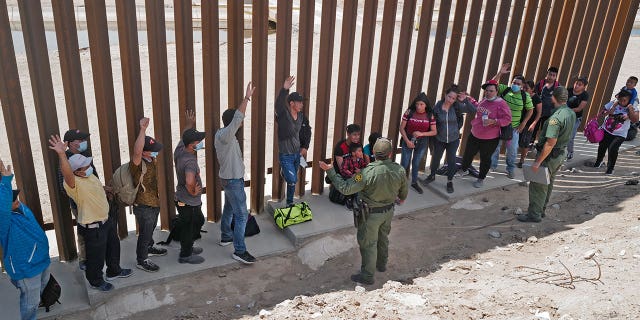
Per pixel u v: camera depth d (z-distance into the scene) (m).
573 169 9.27
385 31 7.45
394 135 8.23
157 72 6.06
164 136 6.41
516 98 8.28
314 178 7.89
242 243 6.38
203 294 5.98
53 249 6.55
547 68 9.44
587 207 7.95
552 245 6.78
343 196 7.63
